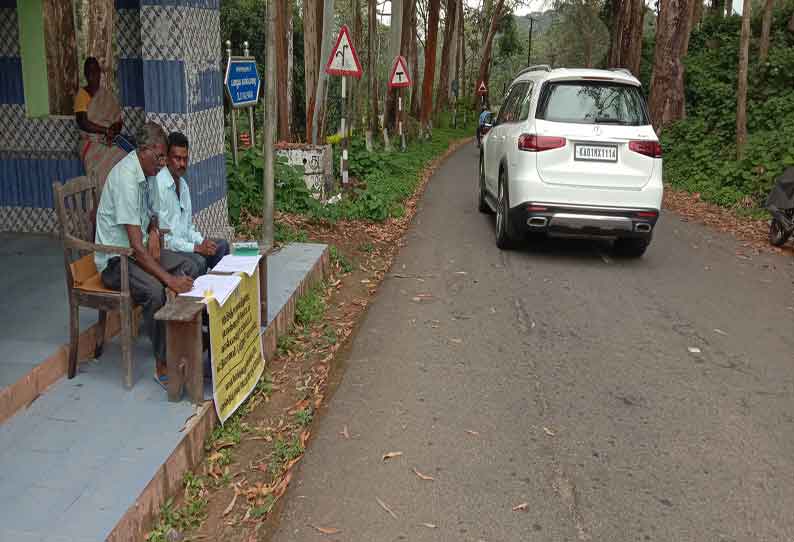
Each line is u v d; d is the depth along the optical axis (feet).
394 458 14.23
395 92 87.10
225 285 14.97
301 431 15.24
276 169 34.14
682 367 19.11
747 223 42.09
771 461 14.39
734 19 97.66
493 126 39.65
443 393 17.20
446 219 40.65
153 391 14.79
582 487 13.33
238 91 32.32
